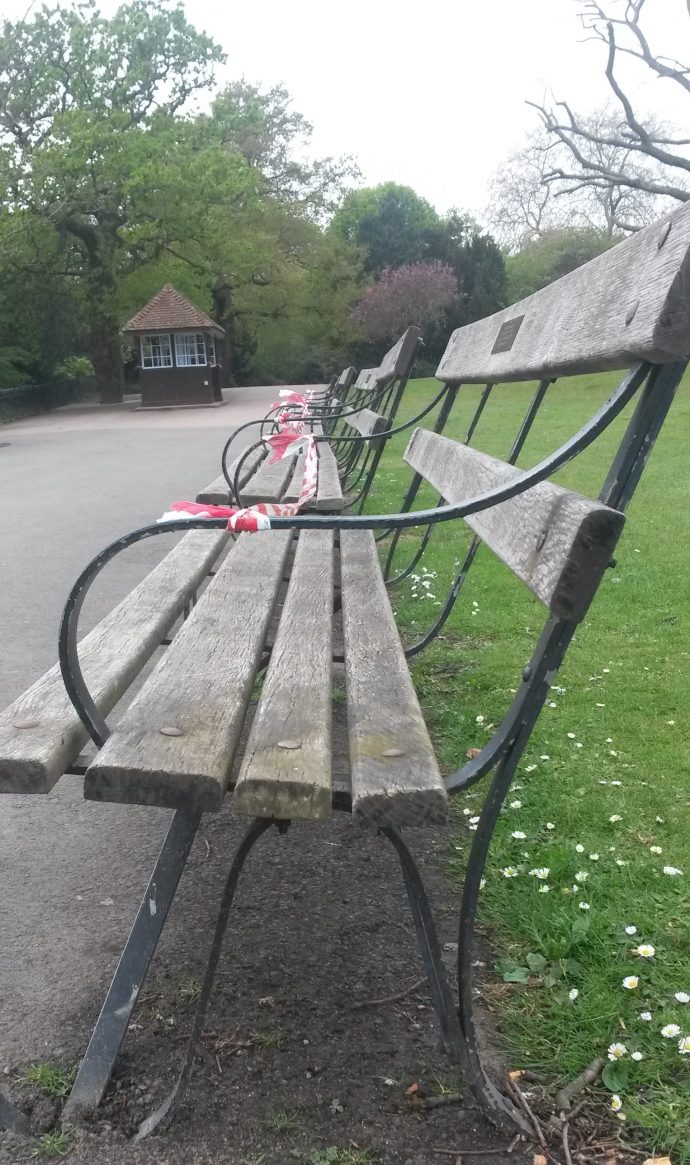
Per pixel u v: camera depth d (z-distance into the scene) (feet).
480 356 10.80
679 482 27.68
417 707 6.31
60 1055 6.00
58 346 107.96
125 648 7.43
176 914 7.63
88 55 99.04
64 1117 5.45
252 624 8.13
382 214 157.28
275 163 143.84
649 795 9.12
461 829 8.80
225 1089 5.67
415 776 5.14
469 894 5.50
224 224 99.86
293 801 5.01
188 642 7.58
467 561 11.68
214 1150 5.25
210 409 83.20
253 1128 5.40
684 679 12.07
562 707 11.32
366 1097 5.63
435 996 5.71
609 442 38.06
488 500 5.21
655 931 7.03
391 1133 5.38
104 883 8.14
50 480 36.58
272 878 8.14
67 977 6.81
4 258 85.92
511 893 7.68
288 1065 5.87
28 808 9.61
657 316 4.69
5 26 97.30
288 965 6.89
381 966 6.88
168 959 7.00
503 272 133.28
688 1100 5.55
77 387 118.11
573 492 5.37
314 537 12.46
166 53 105.40
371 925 7.39
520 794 9.24
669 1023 6.10
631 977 6.39
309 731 5.77
